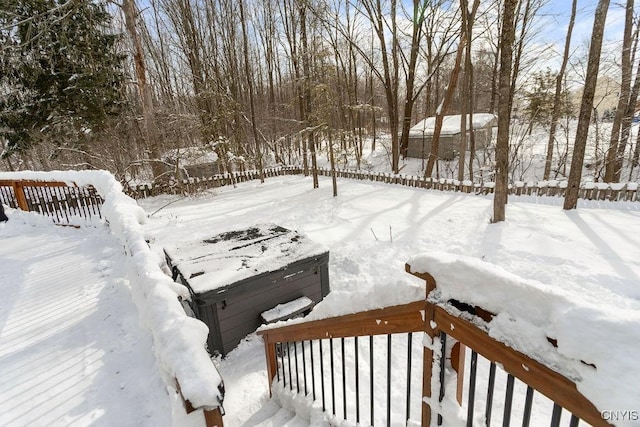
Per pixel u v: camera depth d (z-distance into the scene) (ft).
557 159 50.65
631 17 31.60
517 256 17.47
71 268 15.76
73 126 38.22
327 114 34.47
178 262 13.07
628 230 19.70
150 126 40.88
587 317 2.06
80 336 10.54
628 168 39.91
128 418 7.50
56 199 23.35
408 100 55.01
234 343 12.25
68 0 32.35
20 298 13.14
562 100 45.75
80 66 36.14
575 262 16.06
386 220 26.13
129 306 12.07
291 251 13.83
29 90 35.63
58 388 8.45
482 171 50.03
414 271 3.67
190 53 53.67
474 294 2.94
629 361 1.84
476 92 76.07
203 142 48.37
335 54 40.98
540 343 2.38
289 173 57.82
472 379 3.19
